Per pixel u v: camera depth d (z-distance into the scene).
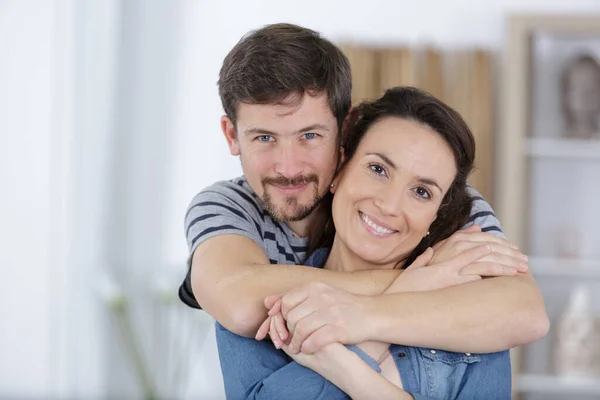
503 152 3.59
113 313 3.84
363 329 1.25
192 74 3.85
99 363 3.85
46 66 3.79
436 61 3.69
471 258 1.35
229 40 3.85
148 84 3.83
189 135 3.86
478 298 1.29
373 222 1.35
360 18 3.82
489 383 1.34
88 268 3.83
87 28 3.79
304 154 1.40
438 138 1.34
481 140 3.65
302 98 1.36
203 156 3.86
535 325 1.30
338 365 1.25
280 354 1.38
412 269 1.35
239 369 1.37
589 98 3.65
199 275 1.38
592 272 3.66
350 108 1.45
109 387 3.87
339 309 1.25
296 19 3.84
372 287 1.33
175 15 3.84
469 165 1.39
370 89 3.66
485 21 3.79
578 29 3.53
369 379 1.25
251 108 1.38
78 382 3.84
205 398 3.93
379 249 1.37
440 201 1.37
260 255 1.42
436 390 1.33
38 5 3.77
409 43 3.80
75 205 3.81
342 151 1.44
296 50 1.37
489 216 1.50
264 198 1.44
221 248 1.41
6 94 3.78
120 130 3.82
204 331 3.92
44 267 3.83
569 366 3.60
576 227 3.82
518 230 3.57
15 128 3.79
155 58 3.83
